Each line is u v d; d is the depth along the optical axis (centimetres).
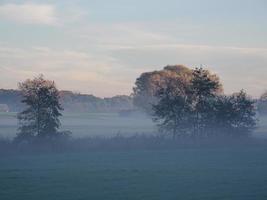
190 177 3381
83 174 3584
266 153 5381
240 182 3103
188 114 7025
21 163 4431
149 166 4119
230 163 4347
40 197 2622
